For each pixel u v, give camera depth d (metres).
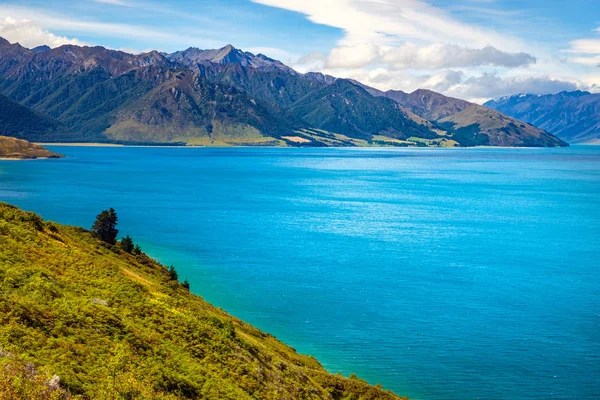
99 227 93.12
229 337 50.28
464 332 79.62
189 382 36.22
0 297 35.84
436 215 194.25
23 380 27.00
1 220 63.28
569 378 65.75
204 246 137.62
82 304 41.66
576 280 106.94
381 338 77.19
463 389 63.16
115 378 31.12
